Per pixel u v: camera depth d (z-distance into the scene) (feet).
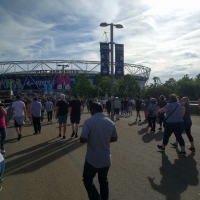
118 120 66.08
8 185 18.98
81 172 21.84
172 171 21.67
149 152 28.76
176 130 27.27
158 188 17.87
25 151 30.19
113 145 32.81
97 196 13.78
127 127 51.24
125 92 190.70
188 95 138.92
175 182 19.02
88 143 14.15
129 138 38.09
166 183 18.83
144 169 22.31
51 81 398.83
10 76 412.16
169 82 180.24
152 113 44.52
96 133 13.89
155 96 142.51
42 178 20.42
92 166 13.83
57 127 53.47
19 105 37.63
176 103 27.27
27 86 404.36
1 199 16.51
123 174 21.02
